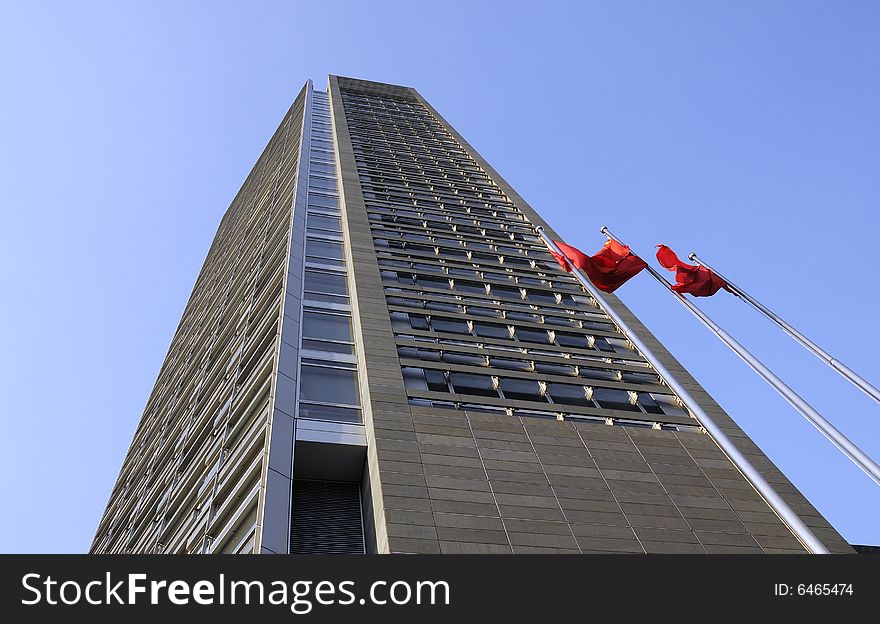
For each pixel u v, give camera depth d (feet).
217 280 250.37
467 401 110.73
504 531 84.94
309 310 133.90
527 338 140.46
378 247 167.84
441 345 127.03
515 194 236.43
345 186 211.82
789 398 69.41
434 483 90.53
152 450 184.34
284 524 84.33
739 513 95.81
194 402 162.71
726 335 79.56
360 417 106.93
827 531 93.66
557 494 93.15
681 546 87.51
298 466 100.37
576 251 97.14
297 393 109.70
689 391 127.85
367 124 313.12
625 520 90.84
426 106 362.12
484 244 188.24
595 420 113.80
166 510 125.39
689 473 102.68
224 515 96.43
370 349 119.75
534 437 104.78
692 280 86.58
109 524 190.90
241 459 102.99
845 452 63.00
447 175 251.80
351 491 100.32
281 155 285.23
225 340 167.84
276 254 169.17
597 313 156.46
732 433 114.93
